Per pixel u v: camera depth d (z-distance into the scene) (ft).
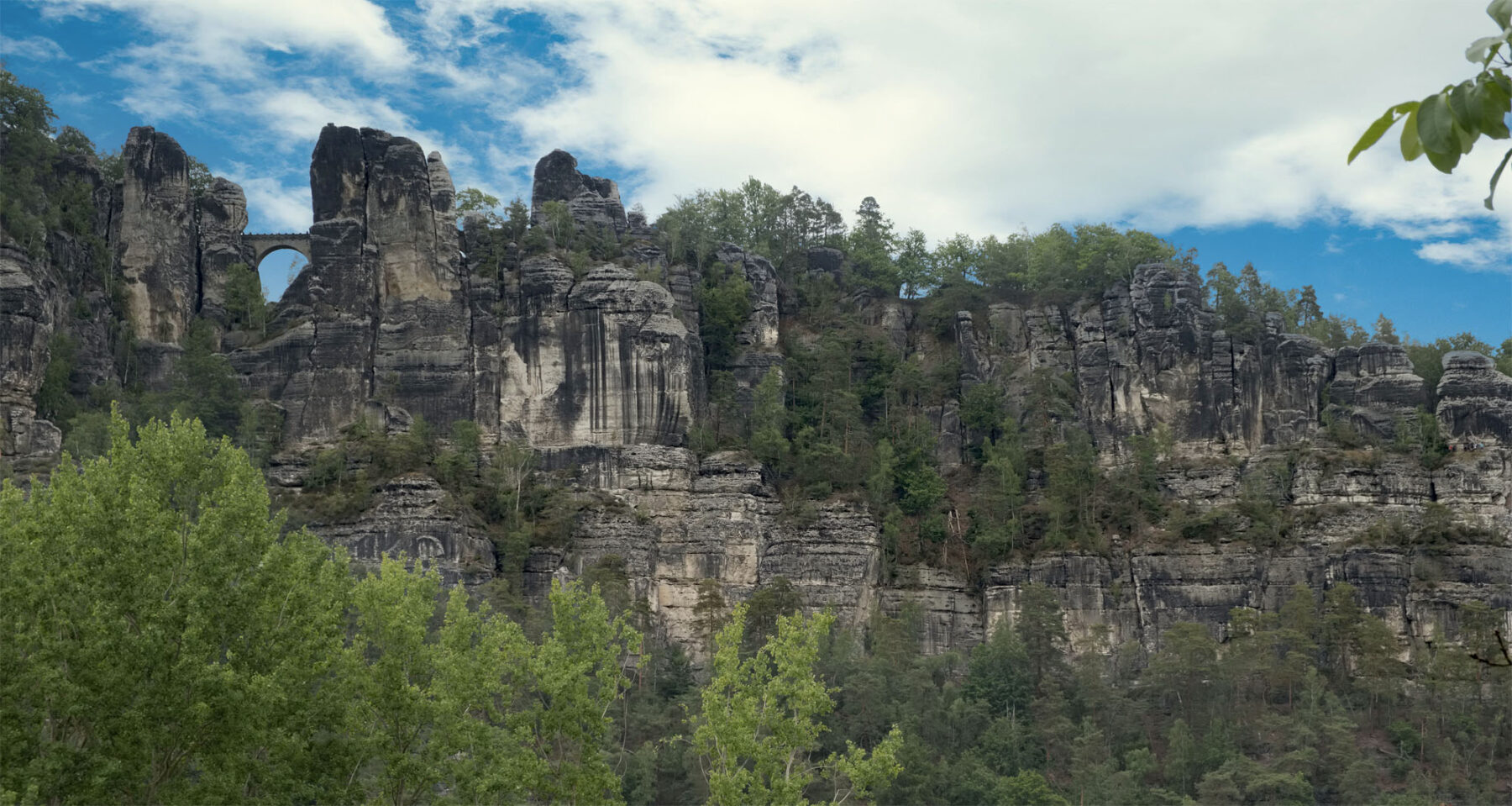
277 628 235.61
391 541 552.00
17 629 214.90
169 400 578.25
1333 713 495.82
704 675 541.34
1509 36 58.49
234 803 226.38
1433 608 573.33
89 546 225.15
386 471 576.61
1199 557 599.98
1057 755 488.02
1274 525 603.26
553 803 283.38
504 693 289.12
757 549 598.75
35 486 249.96
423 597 277.85
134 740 218.59
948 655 550.77
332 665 259.60
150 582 225.35
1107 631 561.84
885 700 492.13
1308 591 549.54
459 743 266.16
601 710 287.89
